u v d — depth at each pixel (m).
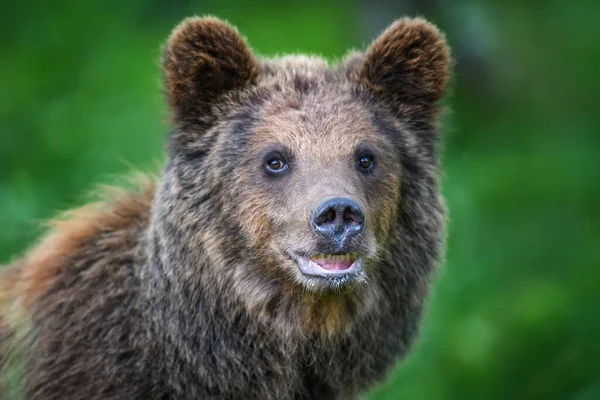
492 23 23.44
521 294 17.23
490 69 23.20
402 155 10.58
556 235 19.41
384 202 10.23
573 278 17.77
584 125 23.31
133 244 10.63
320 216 9.42
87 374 10.10
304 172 9.95
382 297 10.41
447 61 10.84
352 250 9.49
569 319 16.39
